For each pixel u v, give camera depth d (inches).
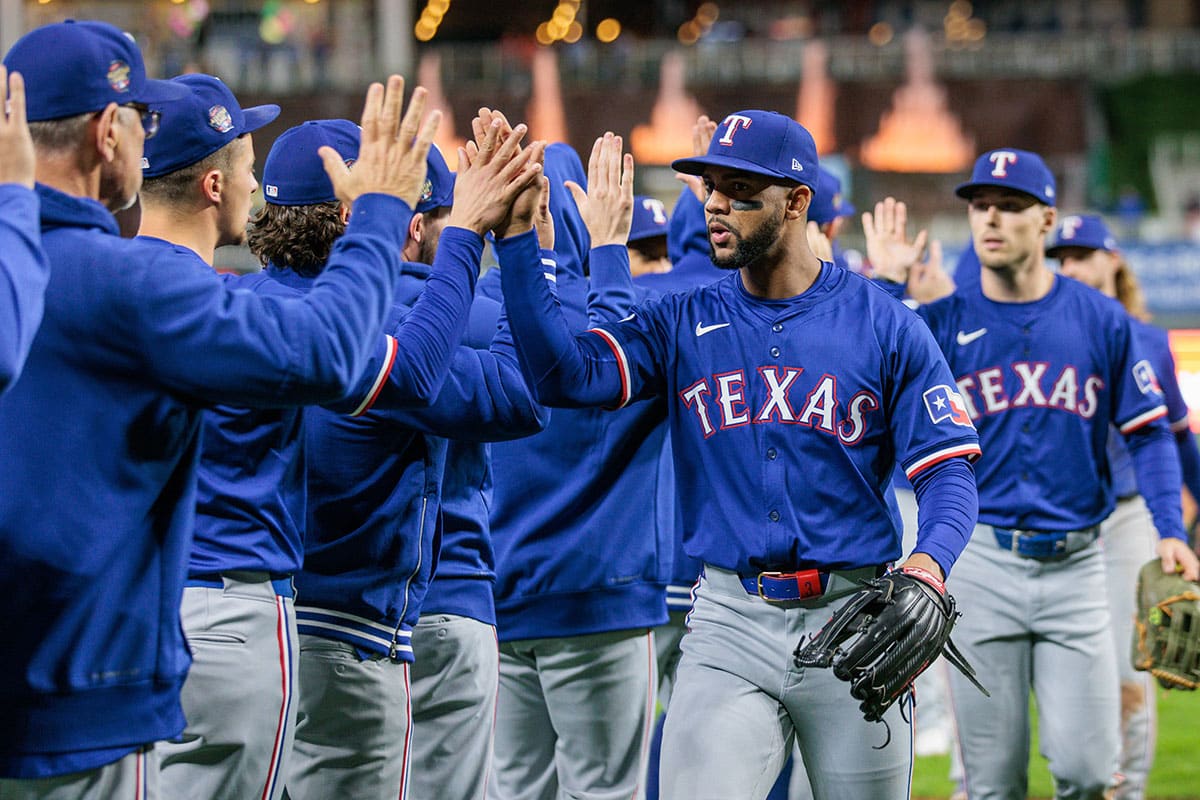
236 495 447.5
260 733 445.7
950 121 3181.6
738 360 510.9
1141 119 3272.6
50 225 369.4
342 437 489.1
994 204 720.3
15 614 355.6
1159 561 714.2
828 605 500.1
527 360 484.7
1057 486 709.9
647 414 631.8
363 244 397.4
